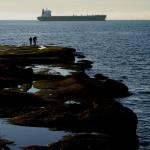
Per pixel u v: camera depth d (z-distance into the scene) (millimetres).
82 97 55500
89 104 45219
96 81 66625
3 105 47781
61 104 46562
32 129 37406
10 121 40344
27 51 111562
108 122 38281
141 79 90688
